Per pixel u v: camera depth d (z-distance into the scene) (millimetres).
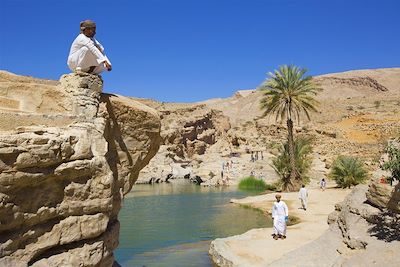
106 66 7082
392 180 10445
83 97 6754
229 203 27469
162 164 57062
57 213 5586
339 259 10539
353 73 180875
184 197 31953
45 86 6695
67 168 5570
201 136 71375
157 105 77562
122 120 7645
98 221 6035
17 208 5125
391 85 168625
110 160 7402
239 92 165375
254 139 66438
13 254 5117
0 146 4832
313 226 16953
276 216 14820
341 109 84375
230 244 14141
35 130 5465
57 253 5691
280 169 34469
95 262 6102
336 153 50562
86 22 7137
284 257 11641
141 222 20844
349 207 12445
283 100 32938
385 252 9477
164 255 14312
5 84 6469
